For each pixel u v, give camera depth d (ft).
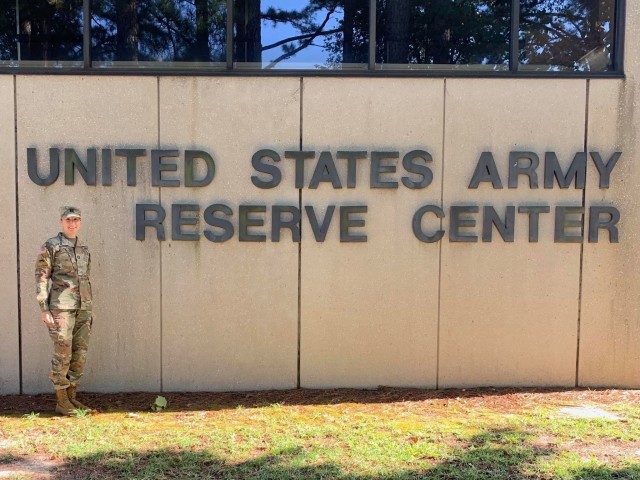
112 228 21.29
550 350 22.02
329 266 21.62
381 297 21.74
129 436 17.44
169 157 21.17
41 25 21.44
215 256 21.48
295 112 21.31
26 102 20.97
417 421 18.63
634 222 21.81
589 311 21.98
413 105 21.38
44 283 18.79
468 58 21.99
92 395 21.39
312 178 21.29
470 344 21.95
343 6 21.83
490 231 21.57
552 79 21.50
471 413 19.39
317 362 21.85
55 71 20.93
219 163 21.30
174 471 15.15
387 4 21.84
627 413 19.35
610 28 22.08
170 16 21.70
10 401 20.85
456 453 16.06
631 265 21.89
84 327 19.69
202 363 21.72
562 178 21.50
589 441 16.94
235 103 21.22
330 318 21.75
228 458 15.88
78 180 21.15
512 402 20.57
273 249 21.52
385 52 21.94
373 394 21.38
